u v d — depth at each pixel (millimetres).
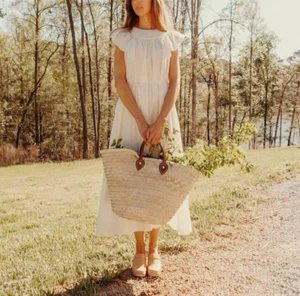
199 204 4930
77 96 31031
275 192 5496
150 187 2332
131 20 2609
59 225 4680
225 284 2621
